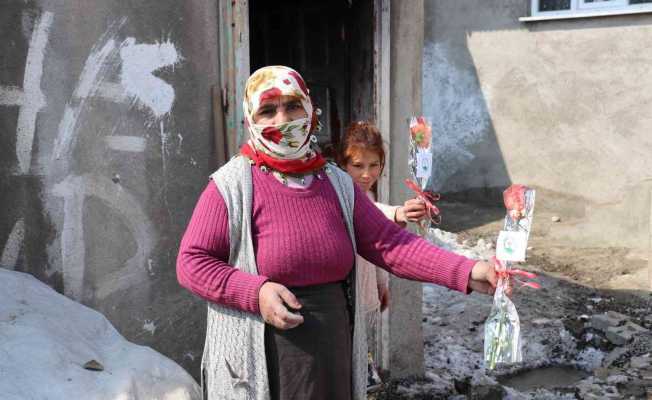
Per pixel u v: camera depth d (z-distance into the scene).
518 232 2.03
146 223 3.15
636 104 8.27
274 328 2.06
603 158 8.58
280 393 2.06
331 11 4.50
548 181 9.06
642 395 4.05
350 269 2.23
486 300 5.68
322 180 2.19
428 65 9.88
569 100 8.77
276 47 5.30
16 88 2.74
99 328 2.85
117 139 3.02
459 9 9.52
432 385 4.23
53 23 2.80
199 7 3.24
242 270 2.06
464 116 9.71
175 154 3.22
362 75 4.22
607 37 8.38
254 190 2.09
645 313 5.53
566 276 6.52
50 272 2.88
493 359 2.06
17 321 2.50
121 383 2.50
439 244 7.60
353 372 2.23
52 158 2.85
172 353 3.30
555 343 4.90
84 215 2.95
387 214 2.86
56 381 2.34
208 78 3.32
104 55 2.95
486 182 9.64
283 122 2.05
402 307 4.29
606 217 7.82
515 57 9.17
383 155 3.10
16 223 2.79
